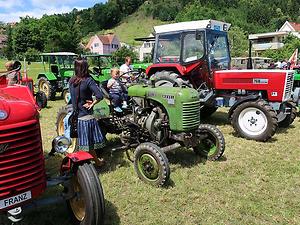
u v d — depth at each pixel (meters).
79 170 3.17
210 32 7.80
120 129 5.41
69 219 3.53
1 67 30.77
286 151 5.98
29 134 2.81
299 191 4.36
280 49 40.28
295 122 8.45
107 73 11.80
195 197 4.18
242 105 6.72
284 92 6.77
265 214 3.79
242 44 43.41
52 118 8.95
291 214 3.79
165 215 3.78
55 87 12.59
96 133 4.75
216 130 5.33
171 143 5.07
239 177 4.79
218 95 7.62
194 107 4.81
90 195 3.07
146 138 5.14
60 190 4.24
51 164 5.22
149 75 8.57
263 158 5.57
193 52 7.82
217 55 8.09
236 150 6.02
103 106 5.44
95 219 3.10
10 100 2.93
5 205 2.74
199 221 3.66
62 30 59.03
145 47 49.19
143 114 5.17
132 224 3.60
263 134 6.49
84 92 4.64
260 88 6.96
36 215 3.71
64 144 3.56
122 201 4.08
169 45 8.15
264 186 4.50
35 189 2.91
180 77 7.92
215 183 4.59
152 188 4.41
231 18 73.12
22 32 56.75
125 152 5.70
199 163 5.27
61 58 12.70
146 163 4.52
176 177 4.75
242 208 3.89
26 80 9.15
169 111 4.81
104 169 5.06
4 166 2.67
